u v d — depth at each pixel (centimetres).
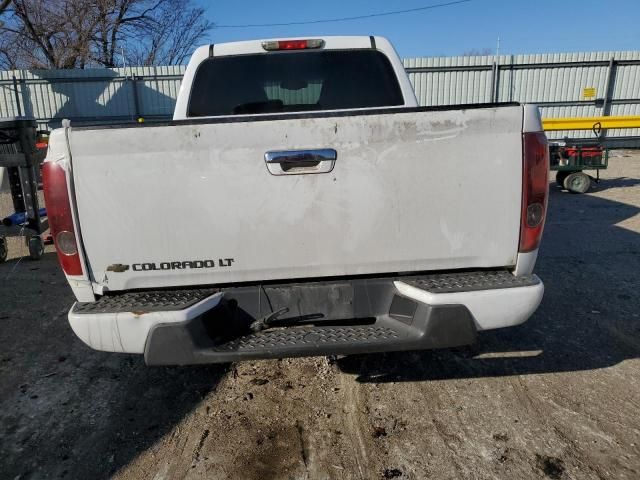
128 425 292
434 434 274
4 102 2005
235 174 247
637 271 523
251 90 381
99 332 246
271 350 246
